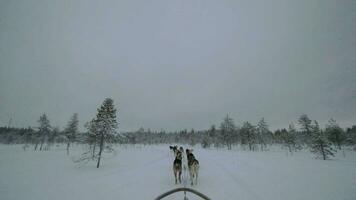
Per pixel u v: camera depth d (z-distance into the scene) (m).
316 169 15.10
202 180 11.02
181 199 7.62
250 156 27.89
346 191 8.54
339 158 27.53
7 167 17.84
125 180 11.59
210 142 64.94
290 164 18.33
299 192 8.48
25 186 10.61
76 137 41.75
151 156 28.11
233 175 12.45
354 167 16.28
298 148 47.31
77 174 14.41
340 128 43.00
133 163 20.31
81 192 9.19
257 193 8.34
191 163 10.49
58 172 15.30
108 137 19.77
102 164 19.98
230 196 7.92
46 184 11.07
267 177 11.79
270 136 66.25
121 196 8.41
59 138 51.84
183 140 98.56
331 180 10.99
